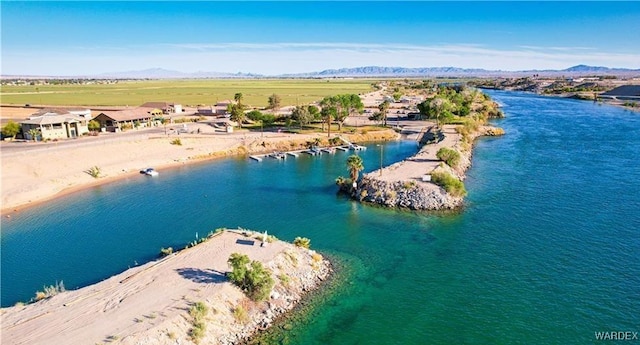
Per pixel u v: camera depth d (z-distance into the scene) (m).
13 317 36.94
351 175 79.19
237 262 41.22
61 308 37.62
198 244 50.59
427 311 40.66
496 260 50.53
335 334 37.22
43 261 51.88
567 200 70.56
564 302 41.59
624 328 37.59
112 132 129.62
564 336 36.72
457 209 67.62
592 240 55.06
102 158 99.88
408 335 37.16
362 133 141.38
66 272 48.94
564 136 132.00
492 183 81.19
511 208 67.50
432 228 60.91
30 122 112.44
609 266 48.28
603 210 65.56
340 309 40.97
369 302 42.19
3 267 50.31
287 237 58.53
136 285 40.97
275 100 189.25
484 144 122.94
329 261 51.00
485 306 41.28
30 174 85.00
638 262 49.00
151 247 55.75
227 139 127.31
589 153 106.19
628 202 68.88
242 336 36.41
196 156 113.31
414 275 47.56
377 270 48.84
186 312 36.19
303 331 37.53
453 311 40.62
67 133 118.62
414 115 173.75
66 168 90.81
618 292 43.00
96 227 63.31
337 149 125.12
